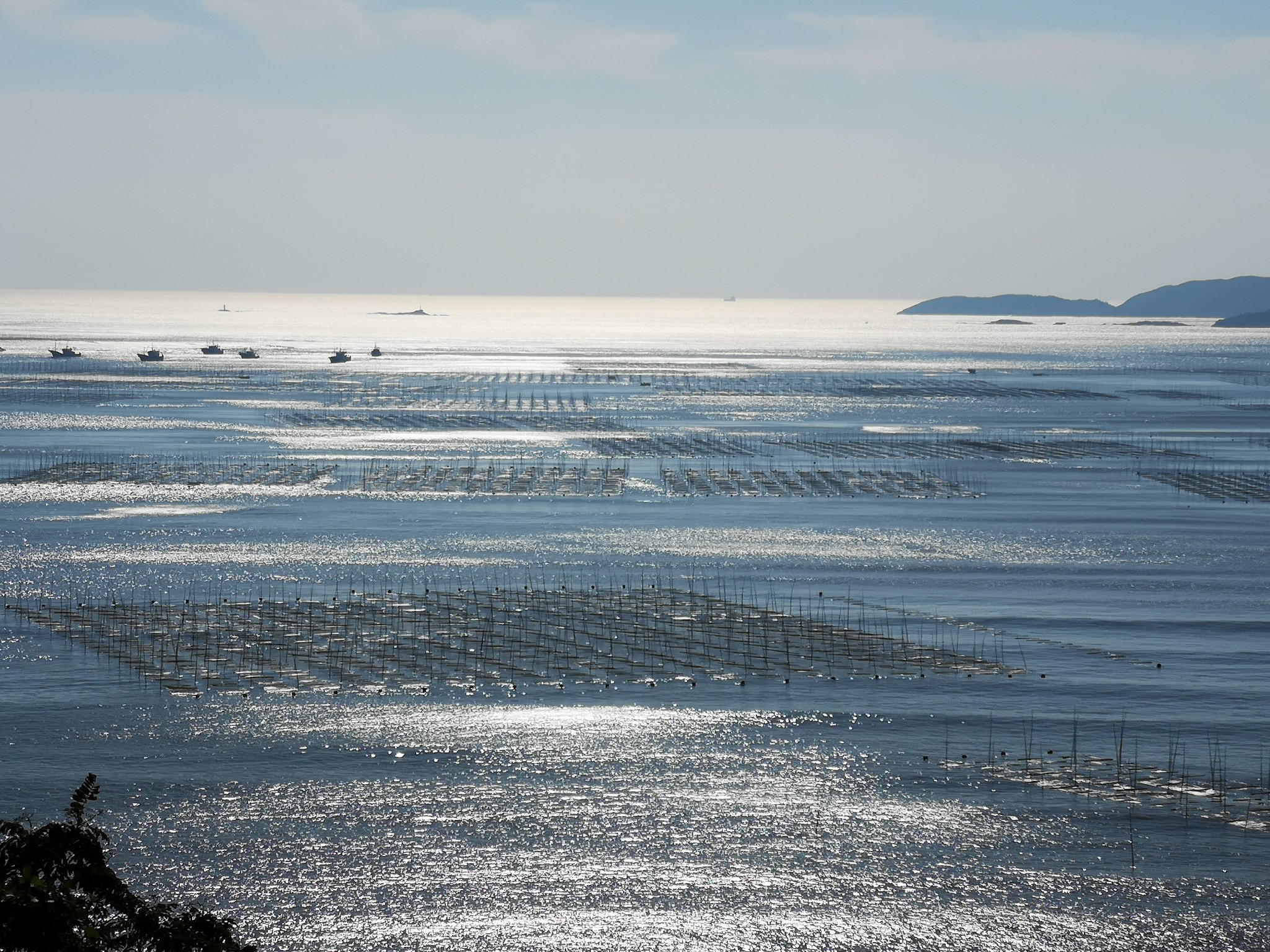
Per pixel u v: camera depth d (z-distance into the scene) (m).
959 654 96.88
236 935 57.38
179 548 134.12
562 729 80.56
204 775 72.88
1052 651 98.31
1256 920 59.56
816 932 58.75
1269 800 71.19
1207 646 100.00
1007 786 72.94
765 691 88.06
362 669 91.81
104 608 107.56
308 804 69.50
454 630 102.12
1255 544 141.25
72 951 32.09
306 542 138.38
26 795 69.56
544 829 67.44
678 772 74.56
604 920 59.44
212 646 96.69
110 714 81.81
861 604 112.94
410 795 70.94
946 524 152.38
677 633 102.06
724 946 57.62
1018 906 60.81
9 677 88.62
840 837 67.06
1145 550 137.50
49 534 140.62
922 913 60.25
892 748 78.25
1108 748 78.50
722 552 134.62
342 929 58.28
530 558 130.75
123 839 65.25
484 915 59.66
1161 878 63.03
